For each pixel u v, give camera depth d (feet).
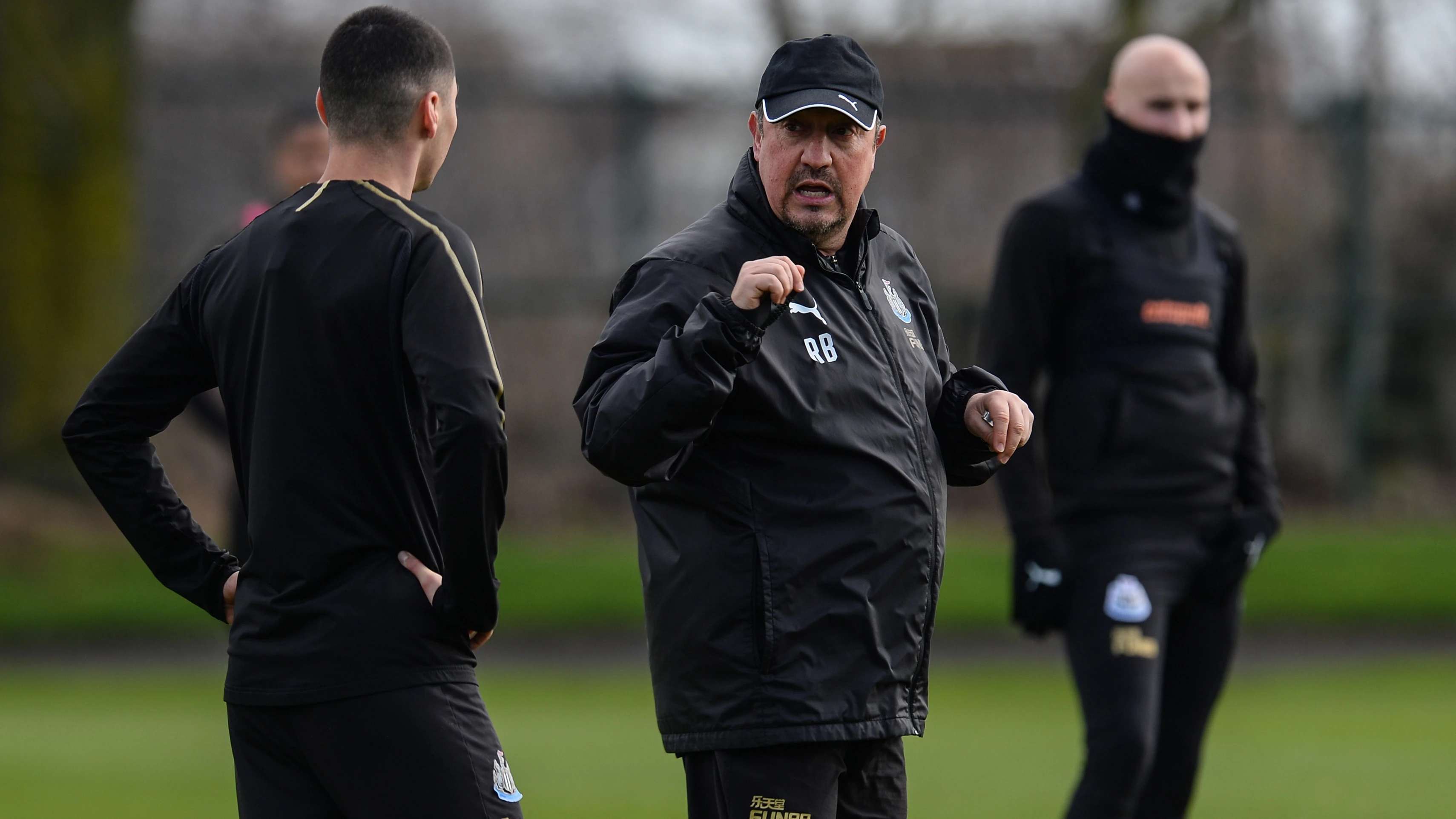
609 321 40.01
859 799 40.50
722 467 39.01
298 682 36.42
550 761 88.94
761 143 40.93
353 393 36.91
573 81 197.77
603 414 37.04
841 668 38.45
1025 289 59.31
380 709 36.22
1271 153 208.03
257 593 37.42
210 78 200.44
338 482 36.81
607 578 164.55
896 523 39.29
